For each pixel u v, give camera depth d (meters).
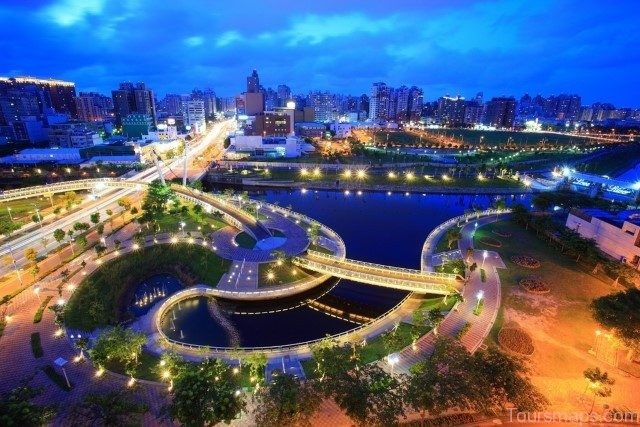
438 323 66.88
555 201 135.00
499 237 114.25
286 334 76.81
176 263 96.19
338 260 95.81
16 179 173.38
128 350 55.03
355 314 84.88
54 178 180.00
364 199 180.62
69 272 85.19
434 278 86.94
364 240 127.19
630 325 60.53
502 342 64.50
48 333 64.56
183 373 48.97
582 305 76.81
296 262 94.69
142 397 51.94
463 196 187.75
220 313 80.31
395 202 175.88
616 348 63.53
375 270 91.12
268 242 107.81
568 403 52.59
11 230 108.44
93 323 70.00
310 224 123.69
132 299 82.25
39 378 54.66
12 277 82.69
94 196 149.00
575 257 99.69
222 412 44.00
